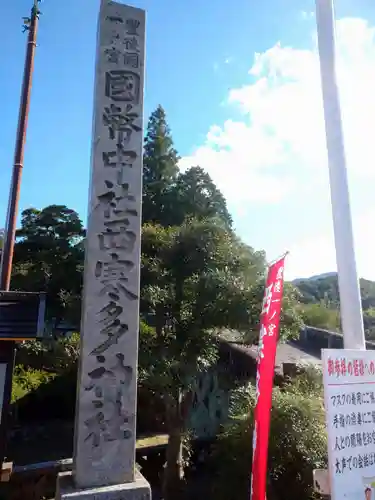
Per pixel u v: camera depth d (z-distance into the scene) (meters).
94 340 3.95
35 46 9.71
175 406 9.49
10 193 8.92
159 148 17.72
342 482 3.29
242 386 9.55
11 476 7.92
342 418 3.41
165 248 9.38
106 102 4.50
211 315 8.63
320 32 4.51
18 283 16.38
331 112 4.30
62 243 17.47
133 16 4.82
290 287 9.08
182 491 9.12
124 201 4.33
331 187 4.20
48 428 12.57
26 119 9.28
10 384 6.90
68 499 3.42
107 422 3.81
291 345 15.49
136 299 4.16
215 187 13.90
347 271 4.02
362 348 3.91
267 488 7.14
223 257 9.25
